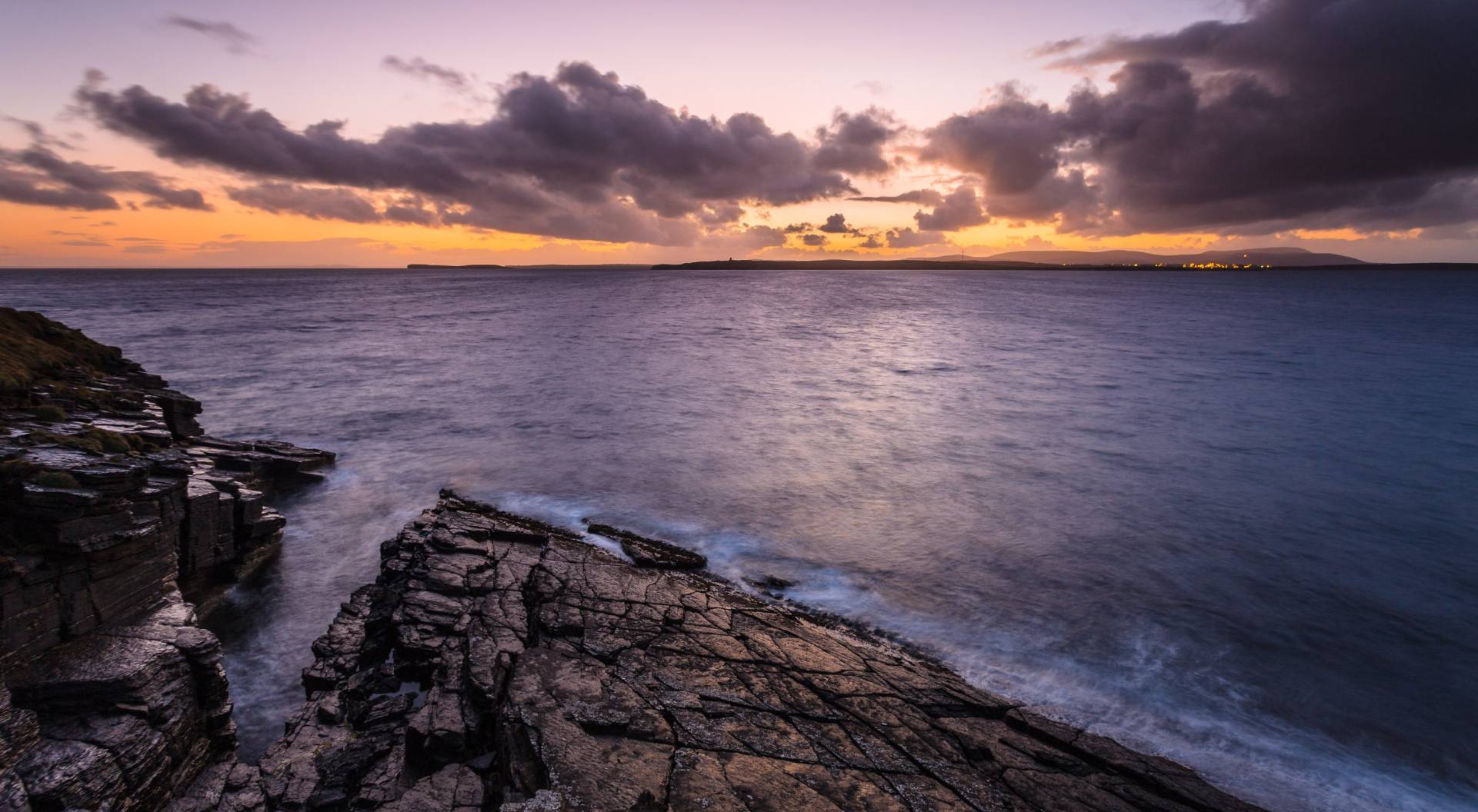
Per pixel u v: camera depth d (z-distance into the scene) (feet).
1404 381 173.06
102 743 30.89
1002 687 49.57
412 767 34.96
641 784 30.83
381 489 89.97
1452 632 58.44
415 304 481.87
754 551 71.97
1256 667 53.11
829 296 612.70
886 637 55.72
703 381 175.42
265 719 44.60
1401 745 45.21
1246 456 107.76
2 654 32.68
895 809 32.07
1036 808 34.17
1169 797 36.83
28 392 59.11
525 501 85.87
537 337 277.23
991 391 163.02
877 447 112.98
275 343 242.17
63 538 35.32
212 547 56.90
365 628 49.75
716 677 42.22
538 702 36.58
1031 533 77.71
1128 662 53.31
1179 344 255.91
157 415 67.72
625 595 52.75
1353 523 81.00
